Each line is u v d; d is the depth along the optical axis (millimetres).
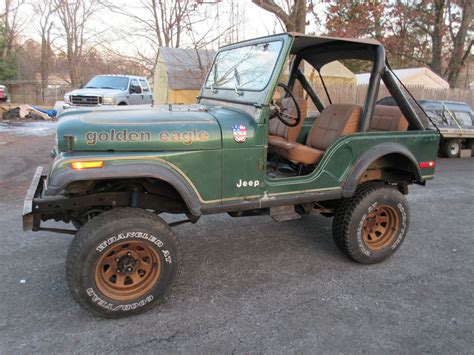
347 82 12383
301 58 4258
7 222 4312
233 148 2861
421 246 4090
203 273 3375
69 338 2477
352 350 2434
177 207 3125
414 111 3684
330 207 3717
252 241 4074
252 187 2990
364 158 3354
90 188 2795
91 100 11891
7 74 26375
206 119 2861
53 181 2404
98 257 2508
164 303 2895
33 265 3387
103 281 2629
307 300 2986
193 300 2947
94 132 2545
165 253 2693
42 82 22234
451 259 3793
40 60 29203
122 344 2436
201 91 3973
